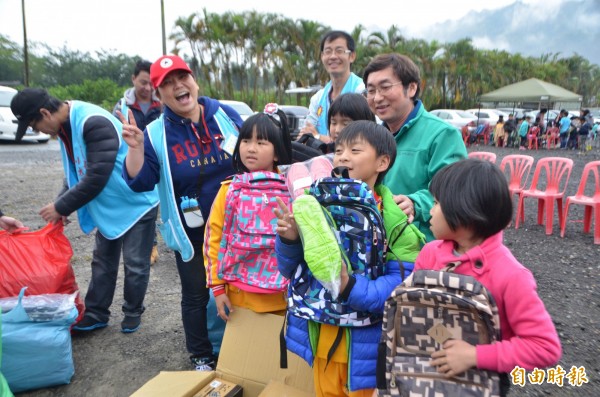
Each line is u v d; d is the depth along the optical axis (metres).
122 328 3.30
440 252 1.46
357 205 1.58
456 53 38.75
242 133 2.22
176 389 2.01
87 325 3.23
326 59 3.49
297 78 32.00
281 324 2.17
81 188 2.79
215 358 2.78
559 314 3.62
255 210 2.13
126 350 3.07
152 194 3.19
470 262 1.36
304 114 13.25
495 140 20.78
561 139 19.53
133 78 4.11
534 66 45.97
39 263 2.73
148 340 3.21
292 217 1.63
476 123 21.86
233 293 2.29
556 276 4.47
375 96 2.20
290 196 2.12
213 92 30.73
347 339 1.63
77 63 54.75
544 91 19.31
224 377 2.19
